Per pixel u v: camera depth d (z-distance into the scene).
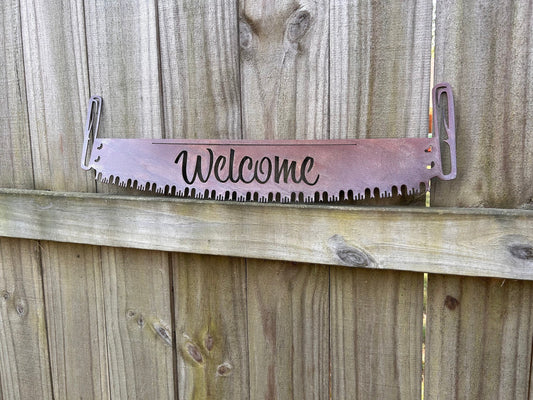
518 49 0.67
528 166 0.68
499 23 0.67
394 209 0.71
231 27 0.80
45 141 0.95
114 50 0.88
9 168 0.99
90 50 0.89
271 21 0.78
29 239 1.00
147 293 0.94
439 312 0.76
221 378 0.92
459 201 0.72
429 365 0.78
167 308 0.93
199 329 0.92
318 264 0.81
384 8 0.72
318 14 0.75
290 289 0.84
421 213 0.70
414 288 0.77
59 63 0.91
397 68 0.73
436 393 0.78
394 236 0.72
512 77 0.67
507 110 0.68
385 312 0.79
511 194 0.69
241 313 0.88
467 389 0.76
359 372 0.82
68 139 0.93
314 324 0.84
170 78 0.85
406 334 0.79
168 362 0.95
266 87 0.80
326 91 0.77
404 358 0.79
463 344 0.75
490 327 0.74
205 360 0.92
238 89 0.81
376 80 0.74
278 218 0.77
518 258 0.66
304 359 0.85
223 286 0.88
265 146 0.79
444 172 0.72
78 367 1.02
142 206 0.85
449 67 0.70
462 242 0.69
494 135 0.69
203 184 0.83
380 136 0.75
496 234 0.67
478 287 0.73
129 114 0.88
